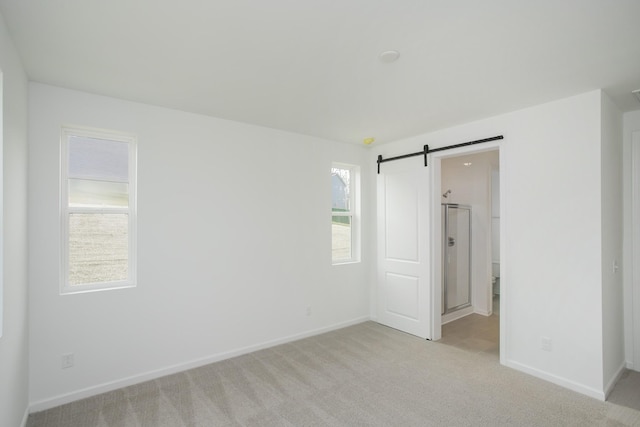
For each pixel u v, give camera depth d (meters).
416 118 3.39
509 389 2.73
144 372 2.88
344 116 3.33
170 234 3.05
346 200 4.71
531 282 3.01
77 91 2.65
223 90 2.67
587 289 2.68
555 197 2.87
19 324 2.08
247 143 3.56
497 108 3.09
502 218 3.22
